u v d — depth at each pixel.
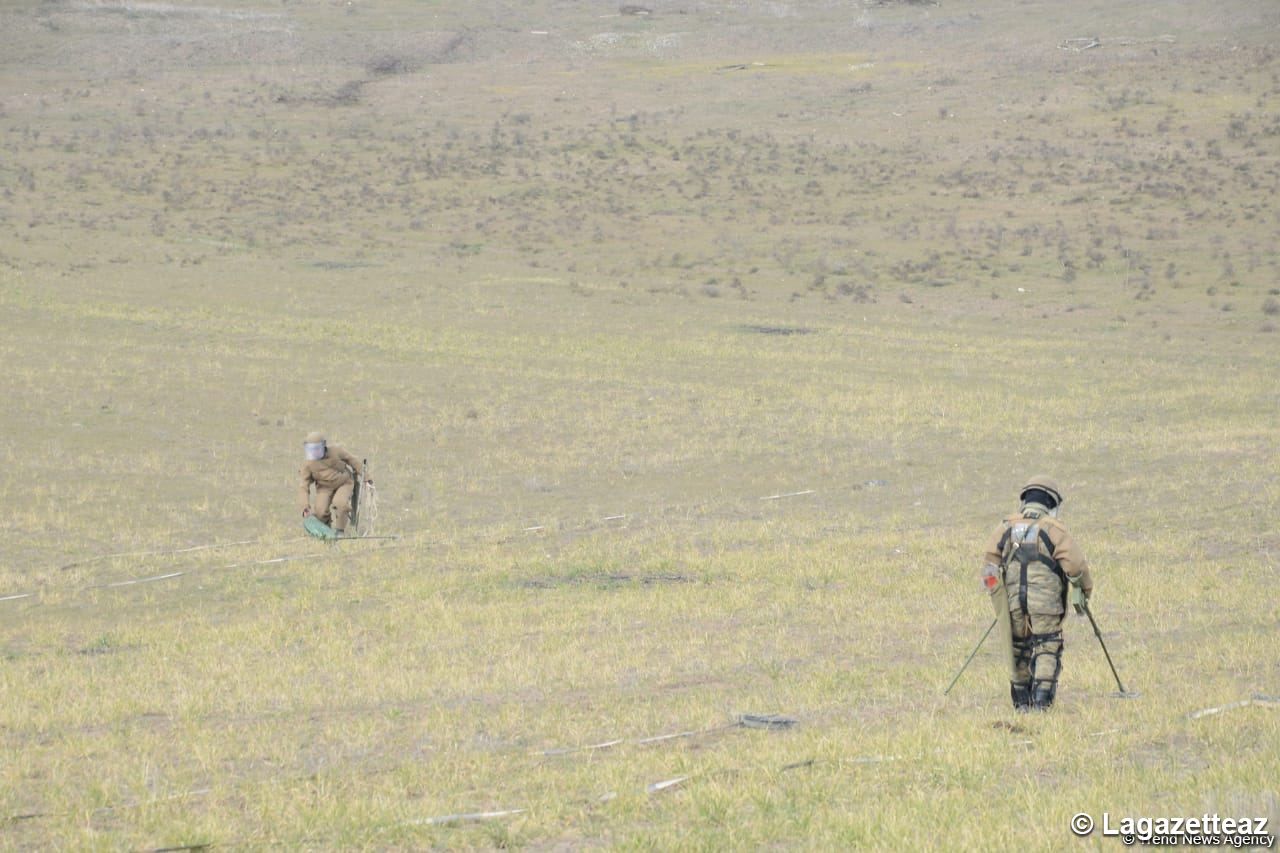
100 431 86.31
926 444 84.94
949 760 21.86
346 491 61.88
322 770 23.06
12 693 32.56
